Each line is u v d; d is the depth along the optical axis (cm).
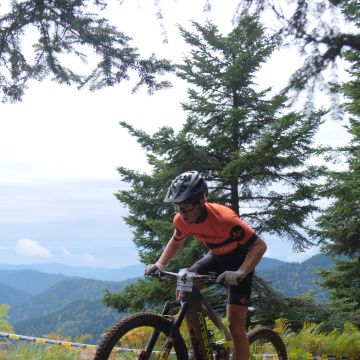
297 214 1655
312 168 1716
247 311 377
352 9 273
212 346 372
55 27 625
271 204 1738
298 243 1711
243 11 296
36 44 652
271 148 1545
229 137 1742
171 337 330
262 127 1630
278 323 866
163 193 1736
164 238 1566
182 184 345
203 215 359
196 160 1675
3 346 570
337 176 1541
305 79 279
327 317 1579
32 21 598
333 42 272
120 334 306
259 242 365
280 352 480
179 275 352
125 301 1666
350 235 1655
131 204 1758
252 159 1573
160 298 1577
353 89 1348
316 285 1945
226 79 1698
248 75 1709
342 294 1903
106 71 701
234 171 1616
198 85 1817
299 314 1559
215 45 1773
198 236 377
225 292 1561
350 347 843
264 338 464
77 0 586
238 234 360
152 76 709
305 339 836
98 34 641
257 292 1611
